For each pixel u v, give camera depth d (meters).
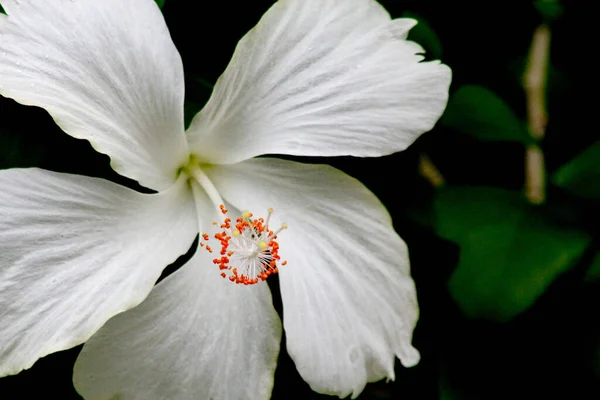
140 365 0.44
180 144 0.45
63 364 0.46
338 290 0.45
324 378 0.45
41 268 0.42
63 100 0.42
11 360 0.42
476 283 0.47
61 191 0.43
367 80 0.45
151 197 0.44
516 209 0.48
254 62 0.44
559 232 0.48
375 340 0.46
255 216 0.45
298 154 0.45
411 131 0.45
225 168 0.46
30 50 0.42
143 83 0.43
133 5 0.43
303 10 0.45
